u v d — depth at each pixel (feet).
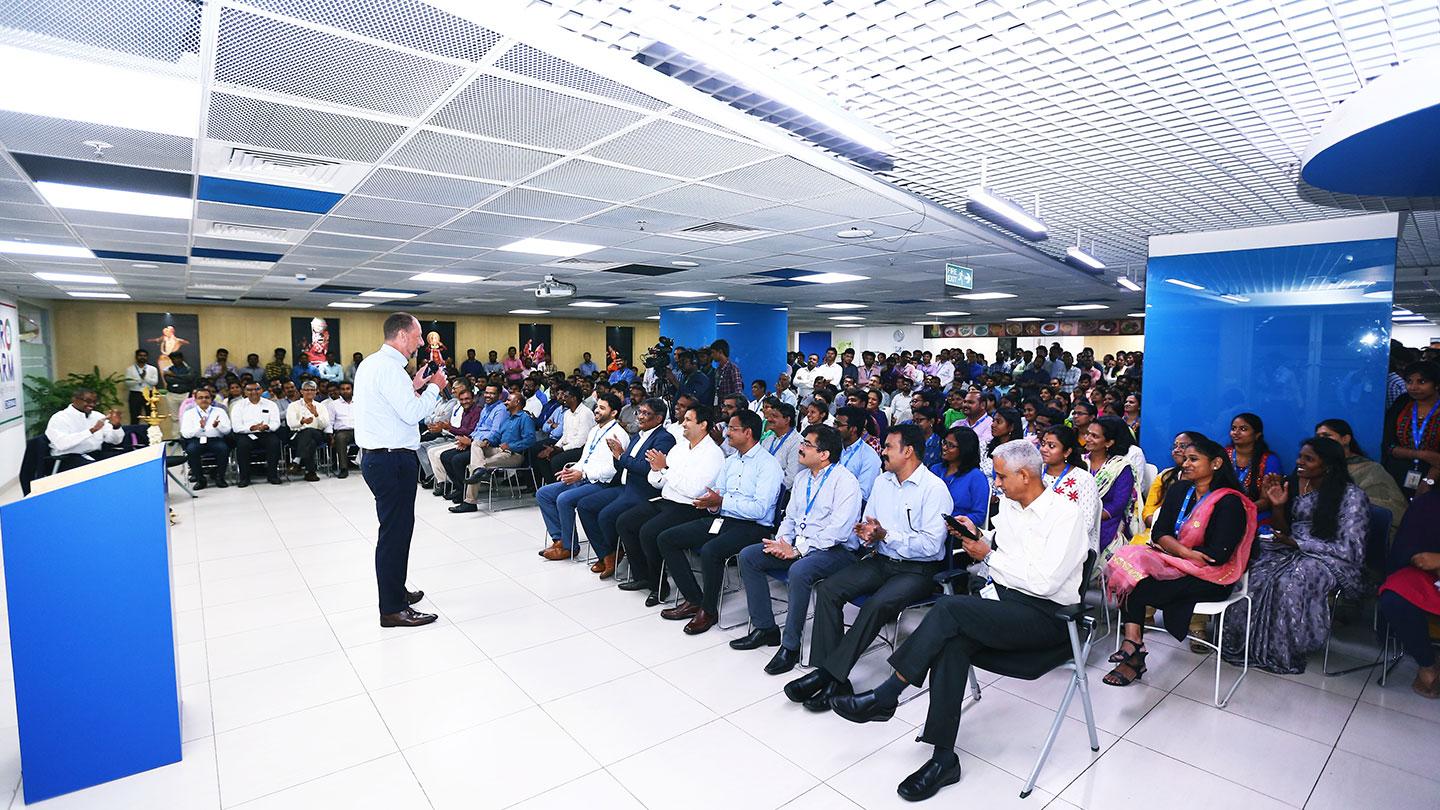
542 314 57.31
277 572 15.17
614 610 13.01
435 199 15.97
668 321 48.37
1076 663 8.03
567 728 8.84
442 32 7.84
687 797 7.45
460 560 16.11
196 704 9.39
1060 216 17.74
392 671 10.39
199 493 24.20
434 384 12.47
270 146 11.93
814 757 8.23
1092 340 72.18
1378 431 14.88
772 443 16.97
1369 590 10.97
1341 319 15.28
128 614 7.69
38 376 35.37
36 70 8.82
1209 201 15.64
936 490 10.13
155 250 22.12
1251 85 9.37
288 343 48.52
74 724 7.47
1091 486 11.21
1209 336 17.03
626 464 15.05
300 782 7.68
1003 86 9.62
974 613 7.73
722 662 10.84
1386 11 7.30
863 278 31.81
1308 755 8.25
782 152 12.26
